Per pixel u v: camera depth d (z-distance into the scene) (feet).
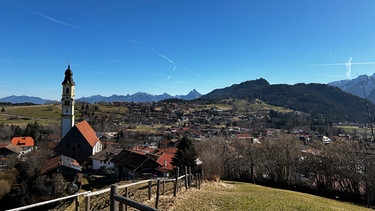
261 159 172.86
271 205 61.72
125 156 212.23
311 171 155.94
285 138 174.09
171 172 165.07
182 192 67.82
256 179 177.68
